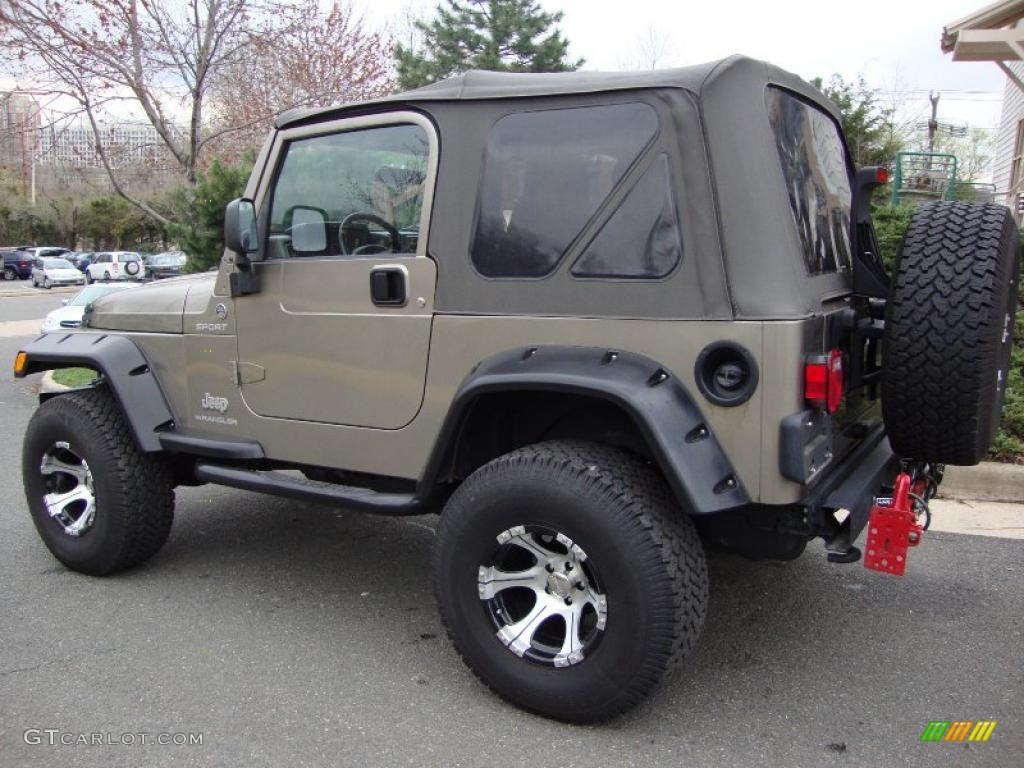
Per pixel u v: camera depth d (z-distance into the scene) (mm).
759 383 2574
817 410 2658
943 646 3467
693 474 2566
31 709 3043
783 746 2789
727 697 3094
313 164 3488
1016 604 3840
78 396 4160
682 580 2650
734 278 2625
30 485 4289
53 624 3723
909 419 2943
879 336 3215
